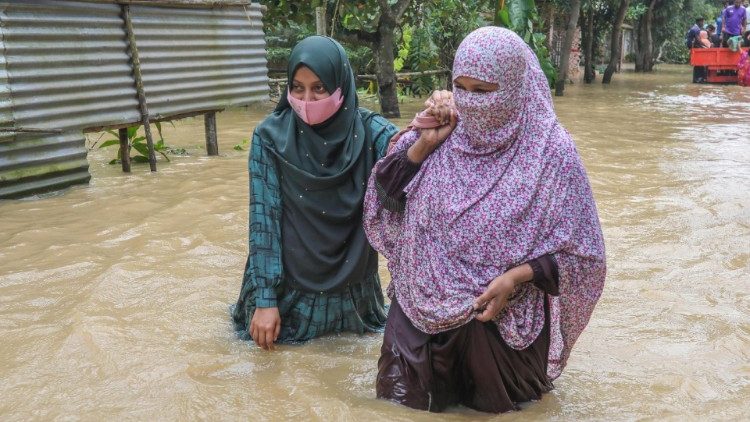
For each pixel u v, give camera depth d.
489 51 2.31
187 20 6.75
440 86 13.70
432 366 2.61
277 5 10.80
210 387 2.79
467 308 2.45
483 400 2.65
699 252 4.51
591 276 2.49
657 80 21.02
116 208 5.27
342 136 3.05
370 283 3.37
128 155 6.58
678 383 2.86
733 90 17.20
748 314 3.58
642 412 2.64
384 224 2.79
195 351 3.12
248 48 7.58
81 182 5.96
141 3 6.19
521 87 2.39
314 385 2.82
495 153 2.46
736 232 4.91
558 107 13.04
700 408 2.67
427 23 12.09
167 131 9.23
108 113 6.04
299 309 3.26
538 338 2.62
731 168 7.12
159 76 6.51
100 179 6.28
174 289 3.81
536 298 2.56
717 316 3.54
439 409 2.67
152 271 4.04
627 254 4.45
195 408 2.64
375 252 3.33
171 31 6.58
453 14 12.91
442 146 2.58
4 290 3.75
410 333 2.65
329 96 2.93
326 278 3.21
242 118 10.66
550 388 2.81
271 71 13.02
